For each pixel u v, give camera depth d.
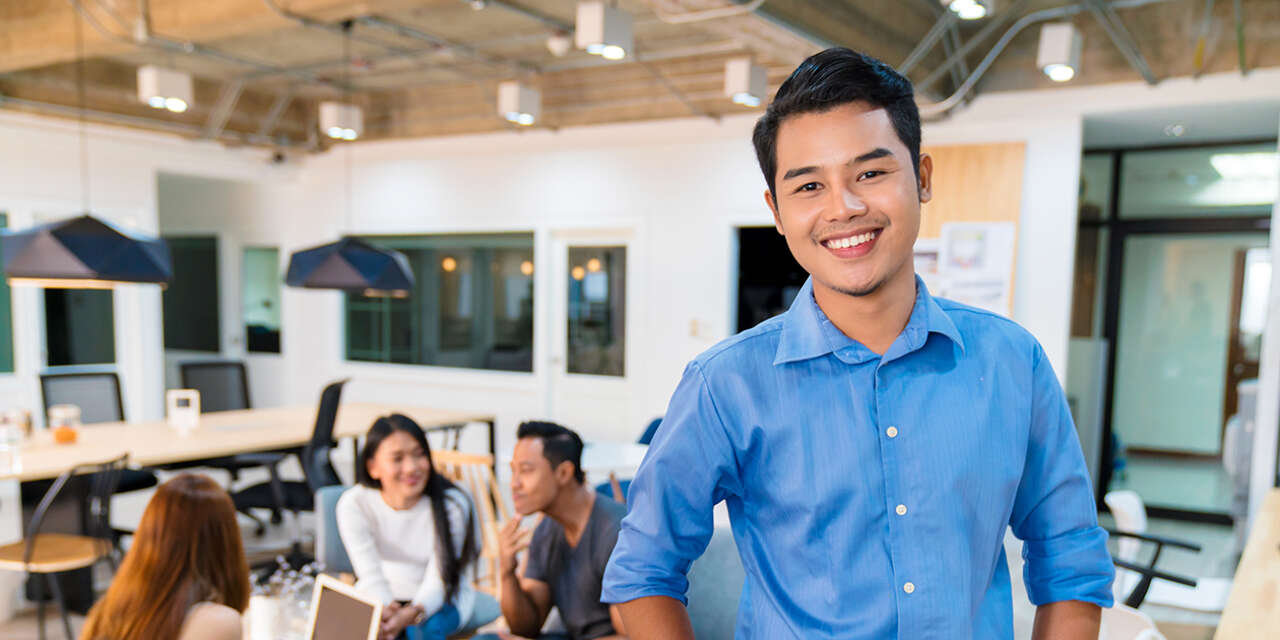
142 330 6.84
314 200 8.06
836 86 0.76
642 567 0.88
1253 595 2.43
